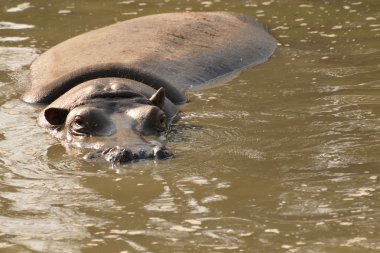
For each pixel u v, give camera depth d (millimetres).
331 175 29422
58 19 55812
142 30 47656
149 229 25516
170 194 28203
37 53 48406
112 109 35781
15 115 38438
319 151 32000
